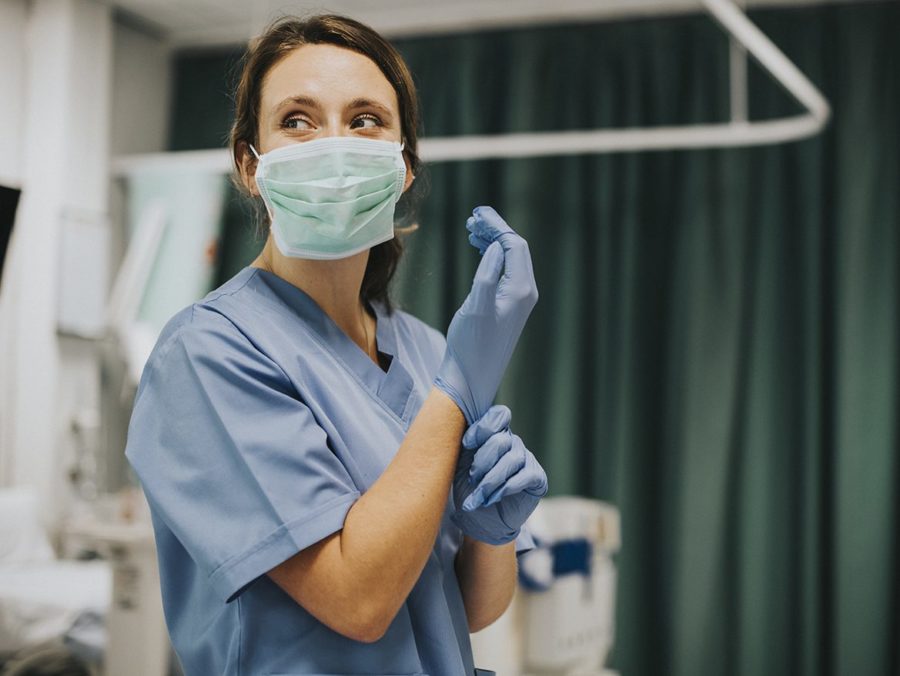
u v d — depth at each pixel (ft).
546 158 13.82
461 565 3.53
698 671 12.67
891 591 12.17
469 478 3.04
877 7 12.80
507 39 14.26
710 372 12.99
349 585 2.70
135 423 3.03
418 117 3.69
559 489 13.28
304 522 2.76
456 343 3.01
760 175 13.03
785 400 12.75
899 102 12.59
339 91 3.23
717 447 12.87
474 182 14.07
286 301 3.38
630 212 13.41
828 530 12.62
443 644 3.14
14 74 13.75
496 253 3.09
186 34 15.57
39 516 13.11
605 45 13.82
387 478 2.83
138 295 14.17
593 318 13.61
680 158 13.39
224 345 3.00
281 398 2.92
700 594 12.75
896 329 12.37
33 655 9.61
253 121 3.44
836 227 12.71
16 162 13.79
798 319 12.82
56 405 13.50
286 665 2.88
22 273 13.74
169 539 3.17
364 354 3.43
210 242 14.49
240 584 2.74
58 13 13.84
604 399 13.38
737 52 12.42
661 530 13.09
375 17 14.55
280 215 3.23
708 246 13.14
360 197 3.21
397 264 3.94
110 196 14.80
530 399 13.50
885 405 12.32
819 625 12.48
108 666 9.05
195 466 2.88
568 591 8.68
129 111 15.20
